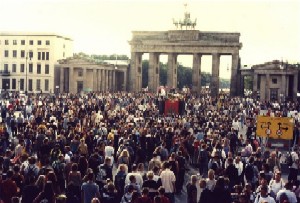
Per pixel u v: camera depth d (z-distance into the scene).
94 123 55.16
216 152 35.06
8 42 187.00
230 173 30.47
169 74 171.75
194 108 92.06
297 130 55.75
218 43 167.50
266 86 165.25
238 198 23.77
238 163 32.72
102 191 25.95
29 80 187.00
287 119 46.00
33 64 186.25
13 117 60.78
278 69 162.75
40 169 27.27
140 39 173.12
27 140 40.72
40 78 185.75
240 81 176.00
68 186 24.41
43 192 22.47
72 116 58.31
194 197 26.12
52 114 64.38
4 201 23.56
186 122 57.47
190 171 44.41
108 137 42.09
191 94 146.25
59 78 186.62
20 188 25.52
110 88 190.38
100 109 80.00
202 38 168.75
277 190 26.44
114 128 48.84
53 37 184.50
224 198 23.89
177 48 170.38
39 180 24.36
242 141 52.16
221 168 31.44
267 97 165.38
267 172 30.38
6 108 76.00
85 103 92.31
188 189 26.33
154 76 173.62
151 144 43.75
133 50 173.88
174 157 33.03
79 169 29.52
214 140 42.22
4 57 188.00
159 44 171.38
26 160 29.47
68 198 23.88
